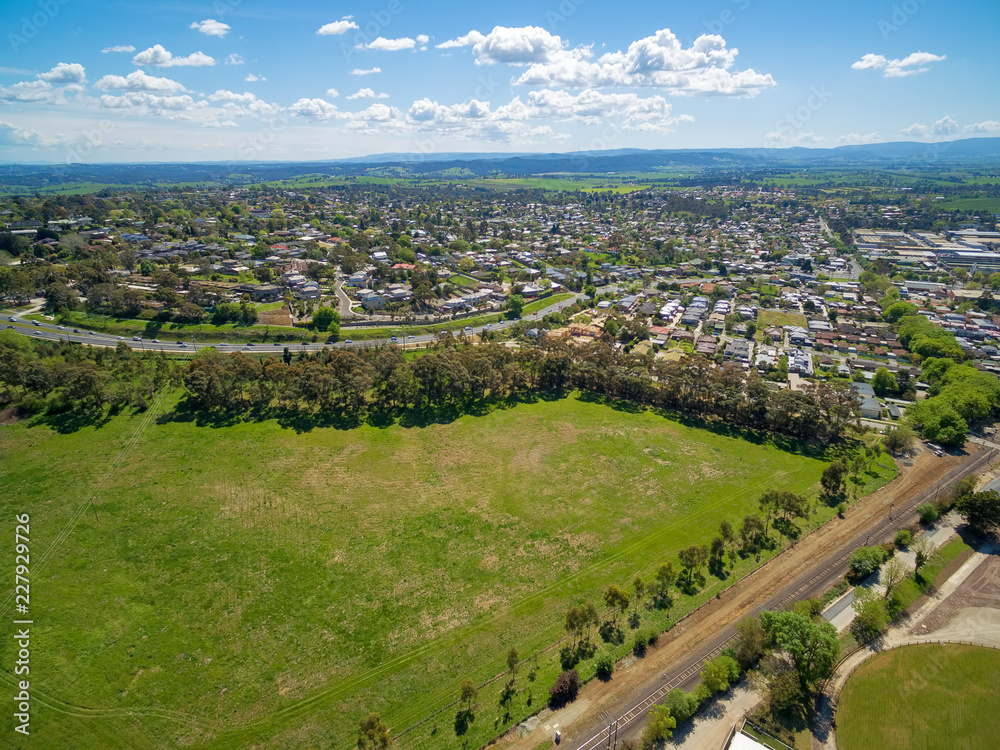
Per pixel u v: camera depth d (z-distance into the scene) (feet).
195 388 395.14
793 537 283.59
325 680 201.16
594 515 299.38
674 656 214.28
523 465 349.41
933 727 188.55
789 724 187.32
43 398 388.98
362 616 229.04
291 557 261.44
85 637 214.28
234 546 267.39
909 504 312.91
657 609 236.43
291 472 331.98
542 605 237.66
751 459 362.74
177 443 358.64
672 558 267.59
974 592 249.14
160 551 262.26
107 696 192.13
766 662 209.67
